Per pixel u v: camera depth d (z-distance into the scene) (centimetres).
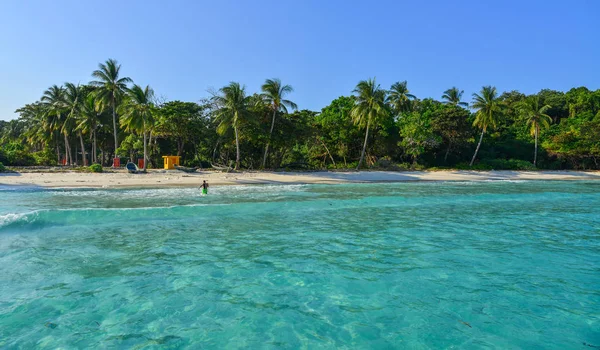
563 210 1908
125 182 2902
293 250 1077
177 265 927
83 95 5172
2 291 742
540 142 6019
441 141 5062
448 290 773
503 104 7431
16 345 534
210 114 4816
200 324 612
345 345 549
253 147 4903
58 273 855
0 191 2372
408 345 550
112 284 789
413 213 1744
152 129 4416
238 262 956
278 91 4322
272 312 662
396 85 5941
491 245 1152
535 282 826
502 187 3231
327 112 5434
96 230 1305
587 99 6944
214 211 1692
